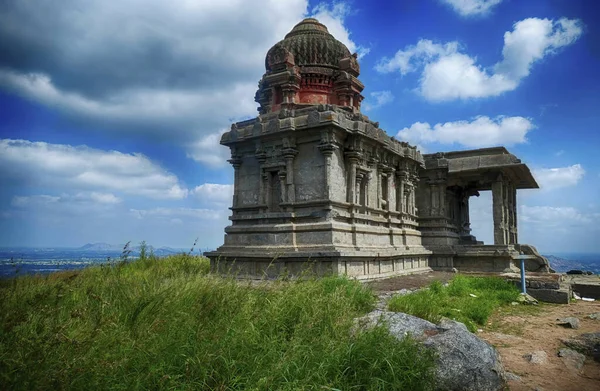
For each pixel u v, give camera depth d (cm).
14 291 980
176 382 624
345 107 2369
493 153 2947
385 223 2436
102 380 600
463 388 745
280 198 2166
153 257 2212
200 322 839
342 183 2120
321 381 652
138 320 838
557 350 1087
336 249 1838
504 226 2962
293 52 2544
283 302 943
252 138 2209
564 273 3192
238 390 625
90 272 1334
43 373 579
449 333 858
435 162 2966
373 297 1238
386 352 713
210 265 2188
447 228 3039
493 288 1973
